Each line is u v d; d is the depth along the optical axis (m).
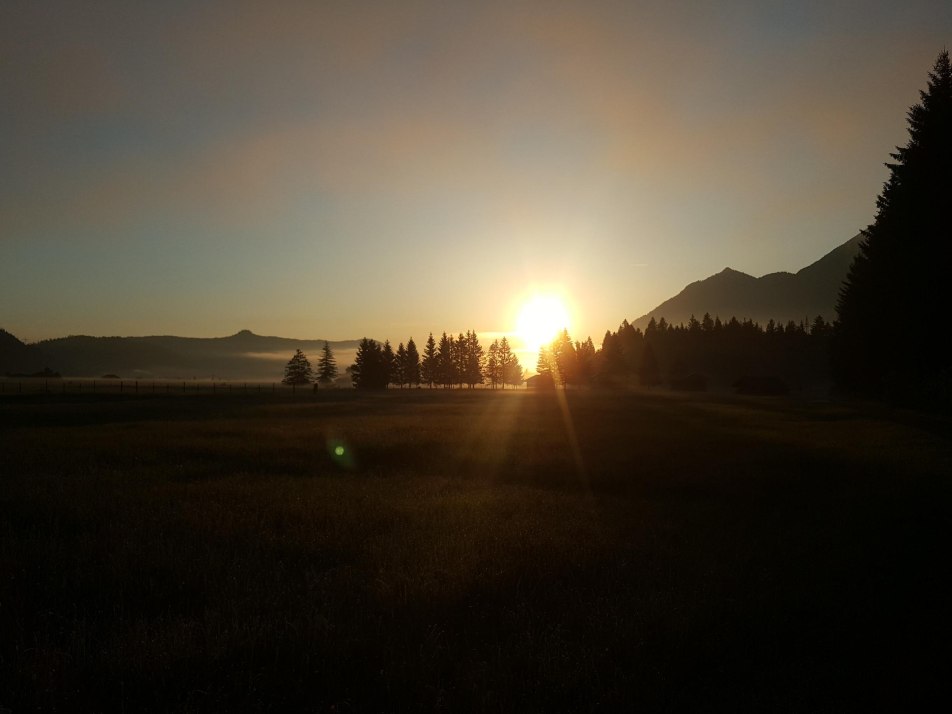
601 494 15.85
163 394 75.75
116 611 7.14
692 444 26.66
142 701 5.36
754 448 24.97
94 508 11.88
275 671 5.73
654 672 5.83
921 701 5.44
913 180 48.34
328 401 66.94
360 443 24.98
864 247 70.44
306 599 7.41
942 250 44.62
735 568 8.96
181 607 7.31
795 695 5.49
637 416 45.34
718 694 5.55
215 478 16.33
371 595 7.61
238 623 6.58
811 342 172.88
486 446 25.53
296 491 14.46
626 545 10.16
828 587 8.24
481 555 9.33
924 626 7.02
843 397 84.25
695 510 13.48
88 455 19.83
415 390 141.25
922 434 29.36
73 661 5.83
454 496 14.42
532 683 5.68
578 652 6.23
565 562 9.21
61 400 61.03
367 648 6.23
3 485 14.22
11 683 5.43
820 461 21.05
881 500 14.34
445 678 5.83
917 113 49.69
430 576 8.22
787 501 14.81
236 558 8.77
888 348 56.09
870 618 7.27
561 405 62.59
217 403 57.56
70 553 8.97
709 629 6.82
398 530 10.77
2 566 8.20
